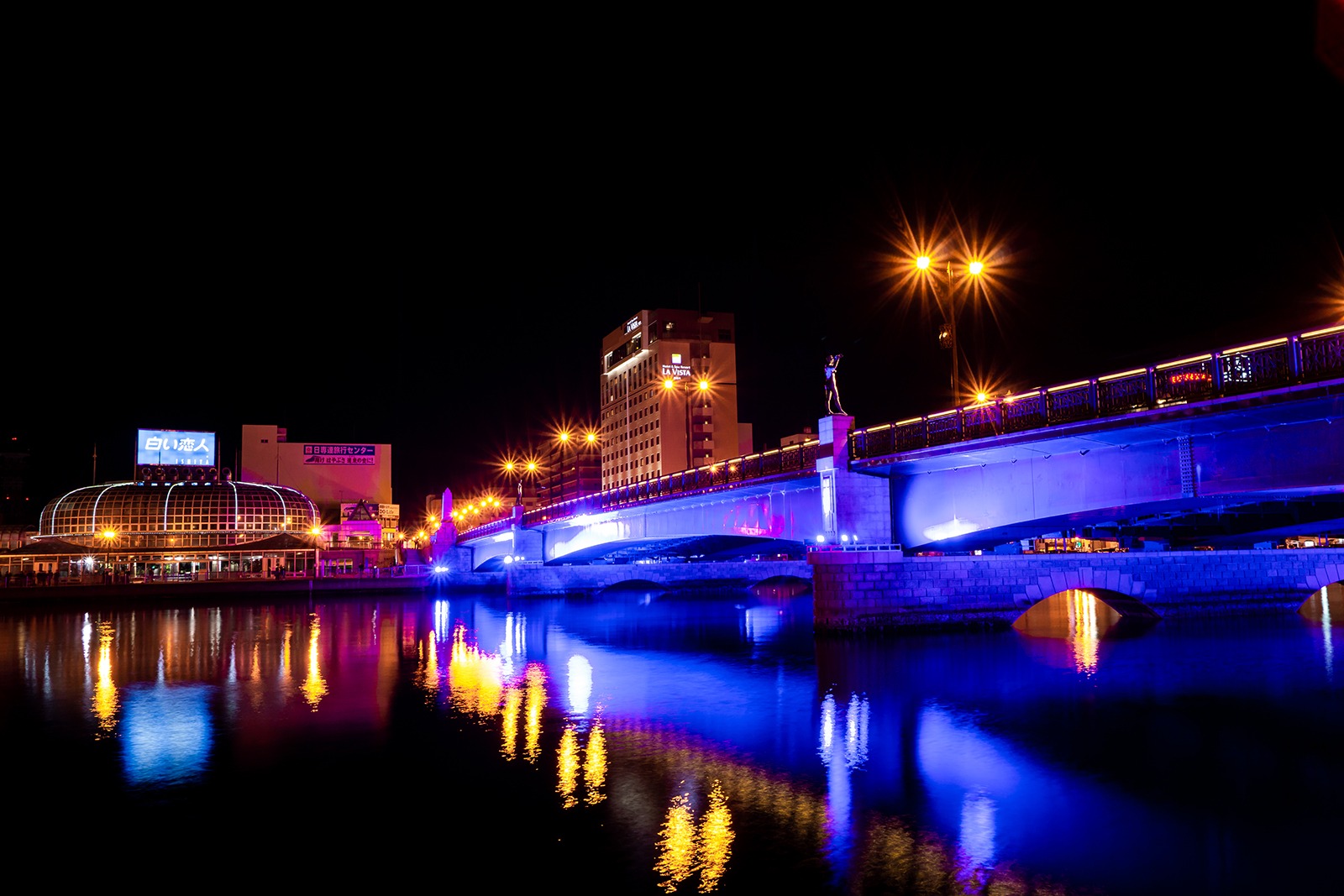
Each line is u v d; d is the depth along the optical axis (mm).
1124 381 32406
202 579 121938
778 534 53844
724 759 22156
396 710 29625
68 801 19562
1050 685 30672
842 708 28047
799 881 14719
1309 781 19797
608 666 40344
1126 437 33969
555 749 23547
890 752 22500
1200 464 32812
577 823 17609
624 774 20938
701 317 168375
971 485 42375
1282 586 48406
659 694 31891
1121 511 38000
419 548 196625
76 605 96750
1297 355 27234
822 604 43250
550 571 103625
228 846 16812
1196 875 14852
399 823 17844
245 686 35281
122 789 20422
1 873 15672
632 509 72750
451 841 16812
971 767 21109
